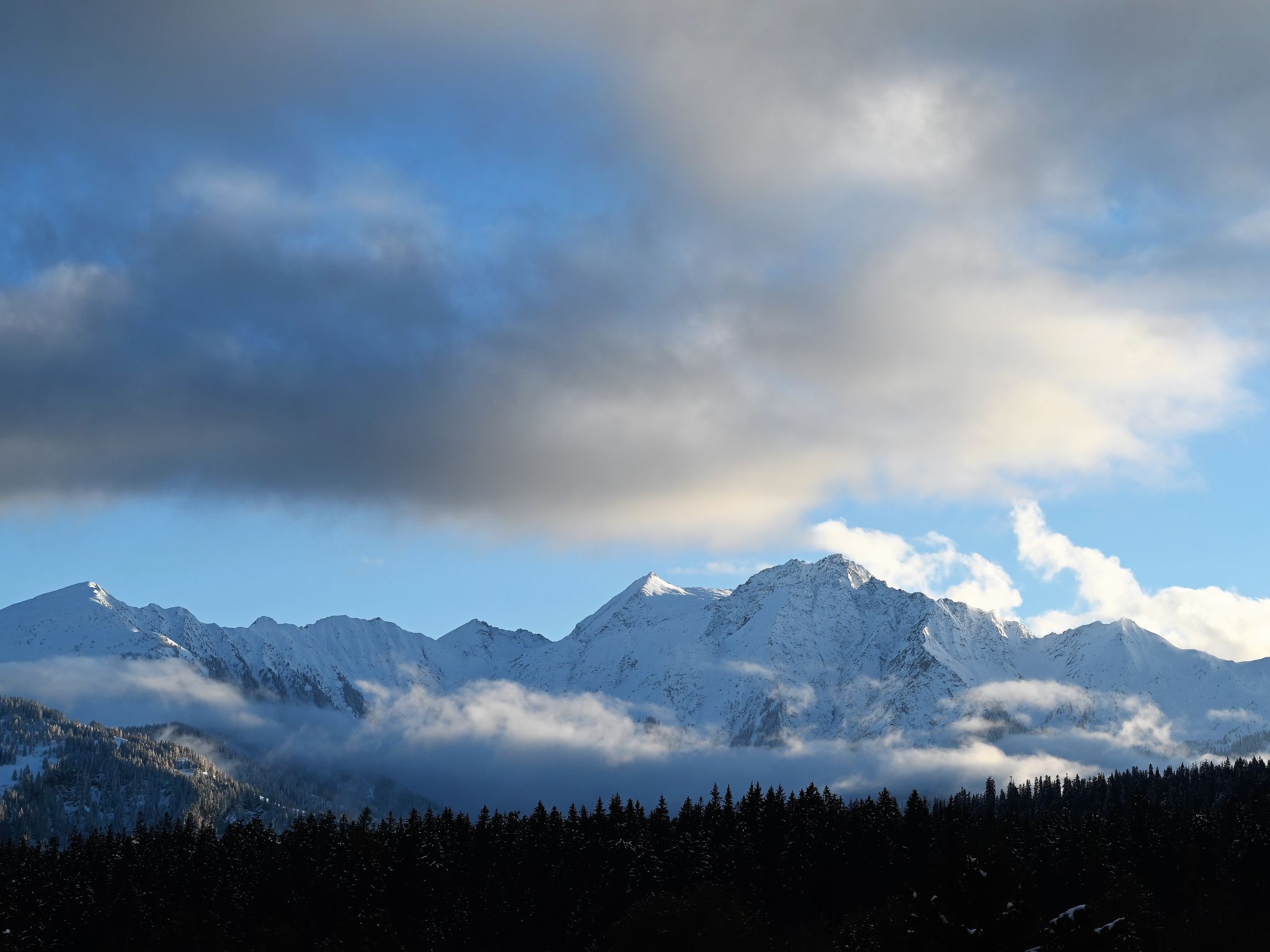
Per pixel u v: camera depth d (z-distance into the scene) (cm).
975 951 8225
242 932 19562
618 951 16475
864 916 14625
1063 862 19400
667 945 16238
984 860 8638
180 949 18738
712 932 16275
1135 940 8112
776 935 18625
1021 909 8281
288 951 18662
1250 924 16762
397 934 19338
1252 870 19125
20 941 18700
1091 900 15675
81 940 19538
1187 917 16575
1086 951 7975
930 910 8512
